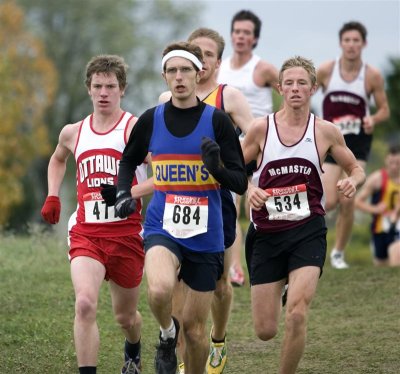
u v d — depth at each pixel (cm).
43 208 1922
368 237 6669
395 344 2223
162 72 1739
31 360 2097
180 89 1694
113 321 2455
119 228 1806
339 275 3017
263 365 2114
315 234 1792
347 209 3092
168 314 1672
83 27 13512
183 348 1855
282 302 1909
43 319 2406
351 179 1803
